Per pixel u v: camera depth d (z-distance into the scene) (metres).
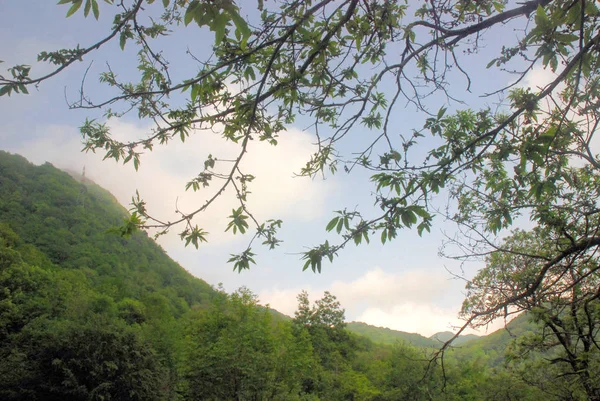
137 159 3.54
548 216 5.27
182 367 22.44
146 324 40.84
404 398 24.08
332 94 4.07
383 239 2.79
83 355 23.03
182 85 2.86
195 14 1.82
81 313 37.88
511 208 4.63
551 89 2.76
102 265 72.38
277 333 23.83
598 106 3.28
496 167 4.77
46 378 22.00
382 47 3.69
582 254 4.62
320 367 28.20
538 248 7.58
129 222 2.97
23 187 94.44
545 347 7.69
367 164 3.47
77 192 103.06
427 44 3.26
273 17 3.14
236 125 3.63
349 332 43.62
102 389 22.09
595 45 2.57
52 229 77.38
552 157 3.51
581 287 6.23
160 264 94.06
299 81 3.48
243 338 21.08
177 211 3.06
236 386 20.31
